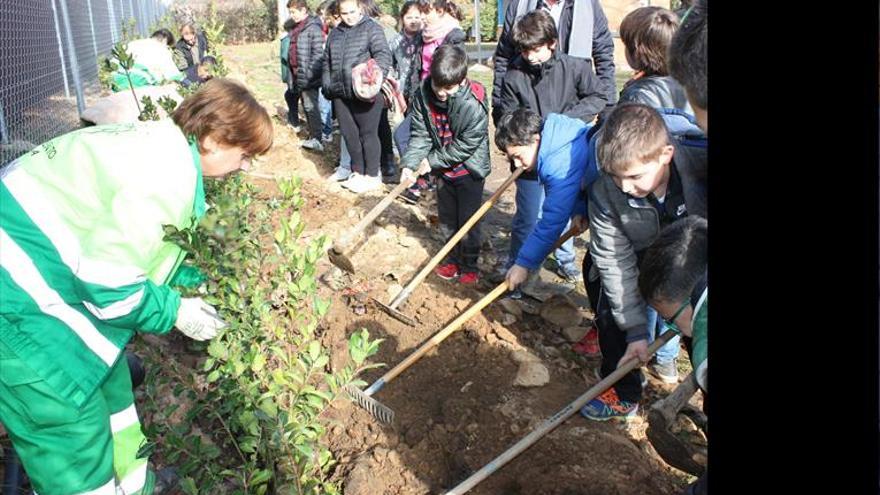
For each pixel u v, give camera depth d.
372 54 6.50
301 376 2.24
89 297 2.05
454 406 3.41
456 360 3.81
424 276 4.33
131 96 4.50
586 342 3.97
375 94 6.29
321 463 2.59
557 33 4.47
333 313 4.29
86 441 2.22
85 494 2.27
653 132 2.28
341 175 7.12
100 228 2.02
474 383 3.60
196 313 2.36
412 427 3.32
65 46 6.62
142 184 2.03
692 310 1.82
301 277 2.33
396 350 3.97
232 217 2.12
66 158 2.03
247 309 2.23
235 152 2.28
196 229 2.07
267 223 2.84
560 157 3.29
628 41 3.32
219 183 3.35
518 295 4.59
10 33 4.61
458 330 4.08
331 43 6.45
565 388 3.57
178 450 2.21
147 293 2.14
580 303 4.57
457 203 4.71
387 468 3.07
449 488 2.97
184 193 2.12
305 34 7.93
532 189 4.32
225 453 2.97
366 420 3.40
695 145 2.51
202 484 2.29
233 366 2.13
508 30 4.93
